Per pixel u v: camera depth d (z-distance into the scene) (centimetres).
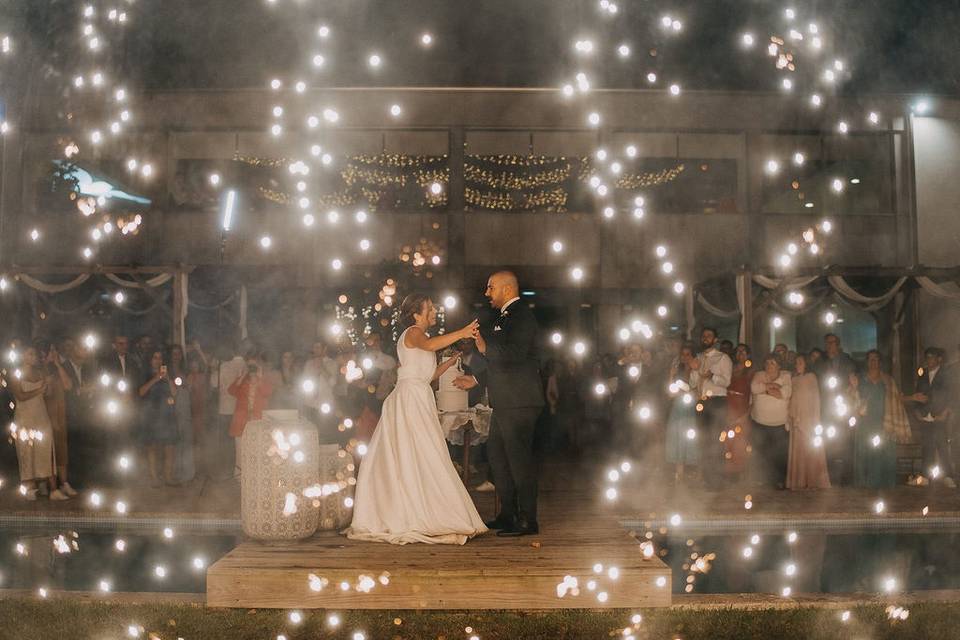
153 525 759
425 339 627
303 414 995
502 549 577
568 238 1645
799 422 975
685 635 475
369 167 1634
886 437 990
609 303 1642
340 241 1612
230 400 1053
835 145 1653
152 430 955
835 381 730
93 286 1519
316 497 605
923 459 1054
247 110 1617
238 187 1619
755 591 575
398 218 1623
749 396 996
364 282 1488
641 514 770
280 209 1619
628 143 1659
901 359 1552
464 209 1638
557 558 550
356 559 545
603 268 1638
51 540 716
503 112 1639
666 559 666
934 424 1034
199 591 570
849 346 1612
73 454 988
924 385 1088
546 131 1655
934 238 1623
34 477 844
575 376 1477
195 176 1616
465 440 754
